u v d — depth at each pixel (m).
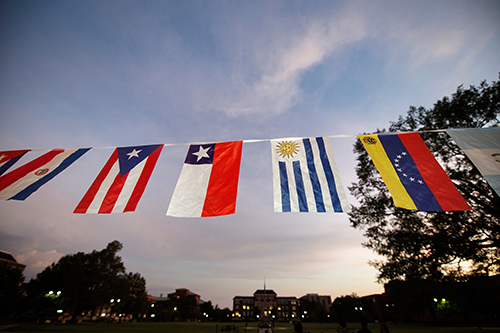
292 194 5.89
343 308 81.62
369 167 16.50
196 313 92.06
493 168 5.31
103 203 6.02
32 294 43.56
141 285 79.38
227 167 6.38
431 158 6.11
